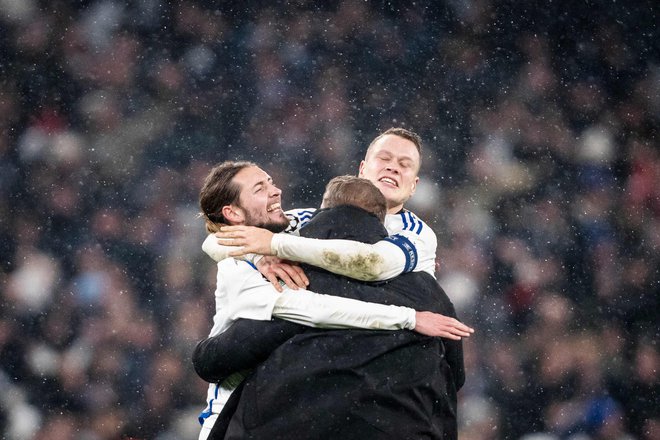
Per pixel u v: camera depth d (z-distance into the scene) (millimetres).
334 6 37969
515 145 36375
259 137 35938
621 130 36781
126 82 36031
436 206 34812
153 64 36438
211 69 36594
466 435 29250
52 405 28688
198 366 10859
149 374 29500
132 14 36812
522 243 33938
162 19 36969
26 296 30812
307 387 10242
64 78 35719
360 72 37375
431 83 37531
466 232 34094
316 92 36938
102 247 32500
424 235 11930
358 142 36438
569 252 33844
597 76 37688
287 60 37156
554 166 36031
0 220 32812
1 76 35281
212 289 31859
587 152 36250
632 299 32969
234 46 37062
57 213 33125
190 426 28641
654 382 30875
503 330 31672
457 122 36969
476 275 33000
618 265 33656
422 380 10430
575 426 29672
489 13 38344
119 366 29500
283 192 35344
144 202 33875
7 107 35000
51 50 35969
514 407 29859
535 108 37188
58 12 36438
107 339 30031
